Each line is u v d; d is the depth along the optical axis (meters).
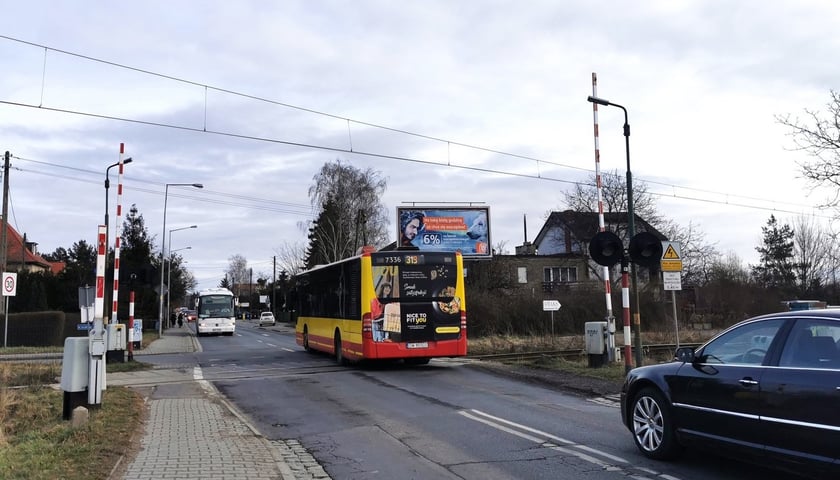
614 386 12.76
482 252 37.44
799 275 53.34
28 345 31.80
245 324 81.88
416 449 7.77
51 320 32.31
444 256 16.97
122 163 19.52
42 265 72.44
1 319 31.47
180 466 6.68
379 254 16.53
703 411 6.36
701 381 6.43
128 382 15.02
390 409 10.70
